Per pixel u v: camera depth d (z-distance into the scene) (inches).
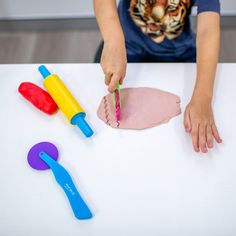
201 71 28.7
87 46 68.8
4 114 28.1
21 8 67.1
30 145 26.2
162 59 38.5
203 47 29.6
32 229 22.0
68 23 70.7
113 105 28.2
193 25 68.2
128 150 25.5
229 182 23.7
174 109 27.9
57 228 22.0
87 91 29.5
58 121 27.5
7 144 26.2
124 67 27.6
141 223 22.1
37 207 22.9
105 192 23.4
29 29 71.6
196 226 21.9
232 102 28.4
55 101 27.5
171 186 23.6
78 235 21.7
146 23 34.7
